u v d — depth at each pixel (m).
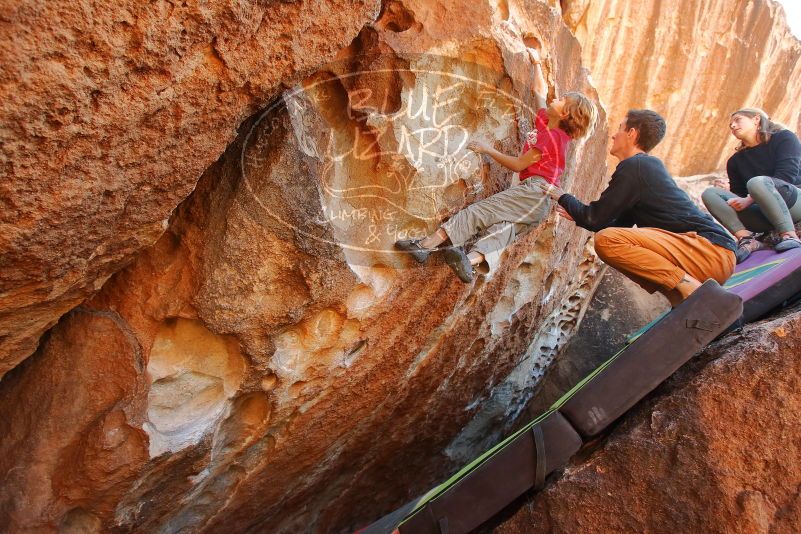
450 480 2.48
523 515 2.14
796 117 5.84
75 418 1.75
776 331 2.08
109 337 1.74
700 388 2.04
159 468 2.02
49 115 1.02
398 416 3.18
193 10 1.09
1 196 1.07
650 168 2.17
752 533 1.88
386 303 2.29
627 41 4.50
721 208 3.29
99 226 1.31
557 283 3.77
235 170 1.66
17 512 1.76
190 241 1.73
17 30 0.90
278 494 2.95
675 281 2.15
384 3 1.78
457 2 1.87
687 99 4.91
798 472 1.91
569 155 2.75
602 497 2.04
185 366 1.94
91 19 0.97
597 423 2.10
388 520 2.72
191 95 1.23
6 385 1.78
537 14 2.30
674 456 2.00
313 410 2.51
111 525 2.05
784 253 2.75
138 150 1.23
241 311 1.84
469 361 3.29
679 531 1.95
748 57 4.85
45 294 1.39
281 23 1.28
